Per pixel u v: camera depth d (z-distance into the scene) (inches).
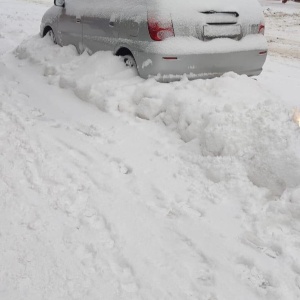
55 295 90.4
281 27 640.4
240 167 140.5
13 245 104.3
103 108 197.0
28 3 727.7
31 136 162.7
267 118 150.1
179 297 92.1
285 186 130.2
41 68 260.2
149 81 198.5
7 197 123.1
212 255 106.0
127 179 139.6
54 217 116.5
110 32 219.9
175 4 190.1
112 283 94.9
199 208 125.6
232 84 190.4
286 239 111.4
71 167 143.1
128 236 111.0
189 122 171.2
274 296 93.4
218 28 199.0
